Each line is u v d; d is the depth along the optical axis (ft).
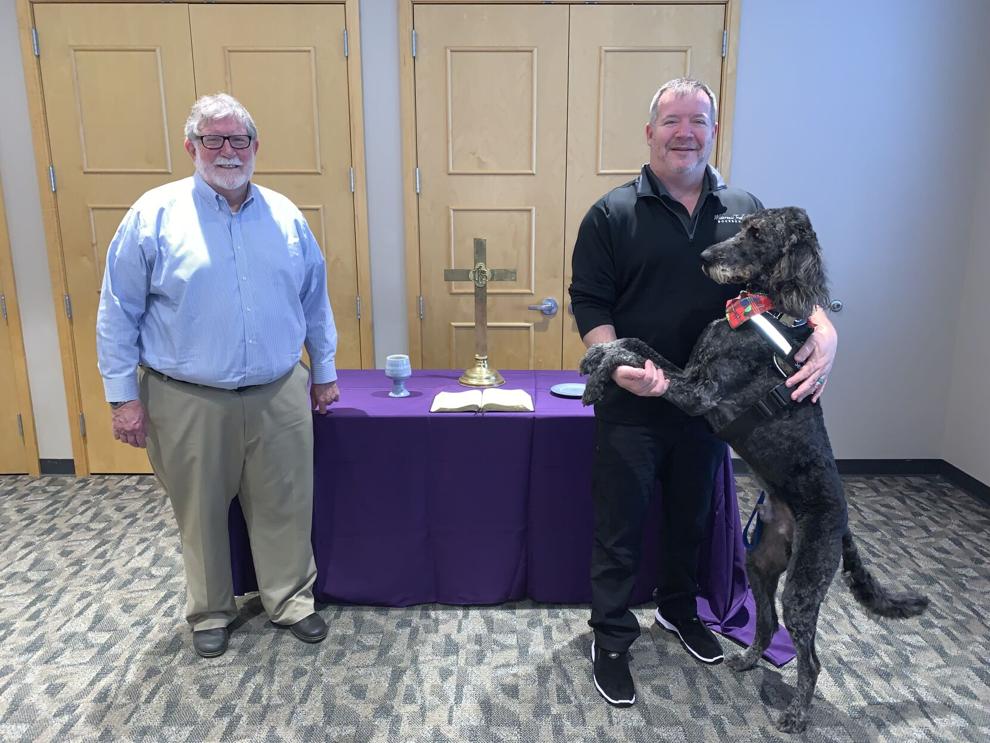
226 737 5.72
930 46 10.19
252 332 6.13
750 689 6.30
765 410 5.24
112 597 7.80
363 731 5.78
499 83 10.22
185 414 6.16
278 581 7.02
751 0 10.00
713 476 6.46
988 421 10.37
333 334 7.05
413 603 7.58
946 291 10.98
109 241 10.68
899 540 9.20
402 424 7.04
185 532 6.61
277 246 6.29
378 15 10.02
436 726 5.84
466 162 10.48
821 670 6.57
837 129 10.44
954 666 6.63
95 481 11.21
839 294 11.00
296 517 6.88
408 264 10.78
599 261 6.01
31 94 10.17
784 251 5.01
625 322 6.05
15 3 9.90
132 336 6.07
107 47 10.05
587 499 7.19
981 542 9.15
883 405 11.37
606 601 6.17
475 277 8.05
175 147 10.37
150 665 6.61
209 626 6.82
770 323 5.19
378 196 10.61
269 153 10.41
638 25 10.05
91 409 11.23
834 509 5.30
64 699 6.14
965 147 10.51
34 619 7.37
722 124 10.34
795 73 10.25
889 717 5.95
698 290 5.80
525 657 6.73
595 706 6.08
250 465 6.61
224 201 6.03
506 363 11.18
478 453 7.11
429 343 11.10
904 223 10.77
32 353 11.07
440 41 10.09
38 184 10.50
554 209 10.63
